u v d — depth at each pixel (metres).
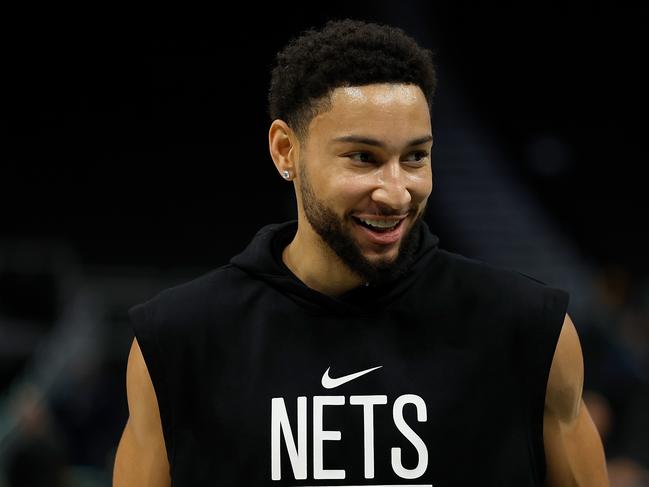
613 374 18.94
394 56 6.33
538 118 49.66
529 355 6.59
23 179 47.78
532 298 6.70
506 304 6.68
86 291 36.09
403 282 6.72
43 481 19.78
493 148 47.16
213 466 6.57
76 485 20.94
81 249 46.16
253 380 6.62
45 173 48.06
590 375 19.06
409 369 6.58
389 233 6.34
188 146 49.09
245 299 6.84
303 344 6.68
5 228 46.47
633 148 49.03
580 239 45.97
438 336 6.66
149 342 6.78
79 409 27.33
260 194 48.00
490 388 6.55
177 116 49.84
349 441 6.47
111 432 27.31
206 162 48.72
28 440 19.89
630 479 17.17
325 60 6.33
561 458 6.84
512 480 6.45
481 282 6.79
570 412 6.80
